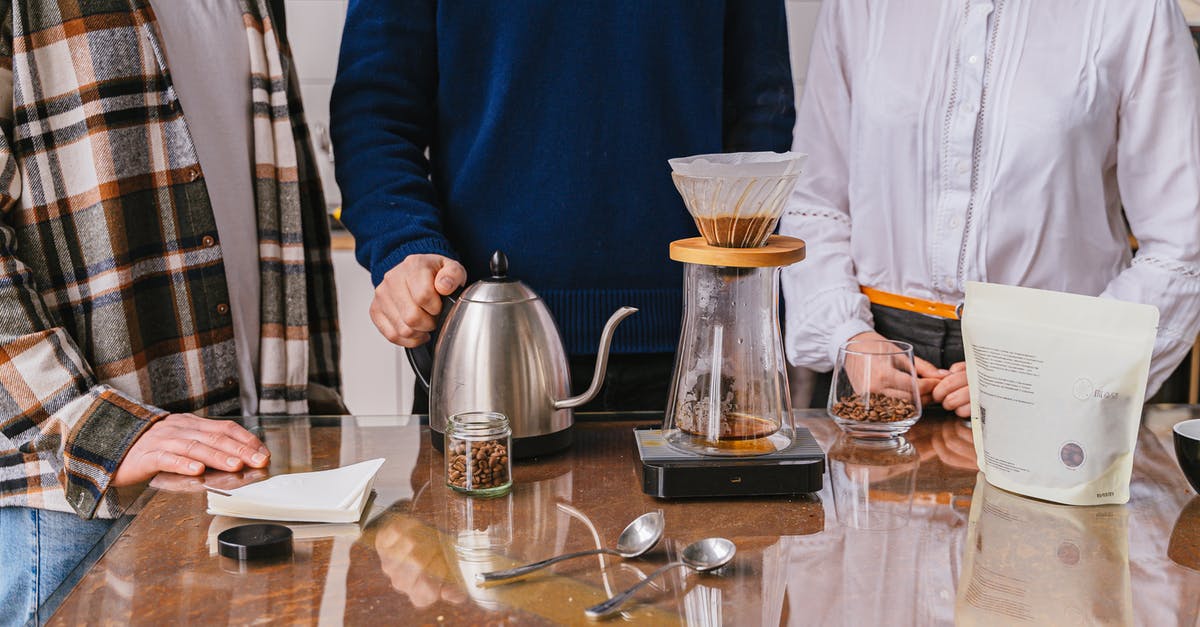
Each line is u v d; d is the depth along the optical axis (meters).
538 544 0.85
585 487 0.99
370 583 0.77
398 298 1.22
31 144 1.26
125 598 0.75
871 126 1.57
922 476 1.03
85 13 1.26
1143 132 1.45
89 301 1.30
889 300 1.61
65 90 1.27
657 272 1.53
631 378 1.55
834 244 1.66
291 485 0.95
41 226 1.27
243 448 1.06
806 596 0.75
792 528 0.88
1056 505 0.94
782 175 0.91
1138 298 1.43
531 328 1.08
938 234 1.53
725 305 0.97
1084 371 0.92
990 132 1.48
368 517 0.91
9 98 1.25
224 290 1.39
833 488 0.99
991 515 0.92
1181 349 1.44
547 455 1.09
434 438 1.11
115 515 1.11
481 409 1.05
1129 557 0.82
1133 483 0.99
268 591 0.76
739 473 0.95
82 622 0.71
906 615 0.71
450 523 0.90
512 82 1.44
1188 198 1.42
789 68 1.57
